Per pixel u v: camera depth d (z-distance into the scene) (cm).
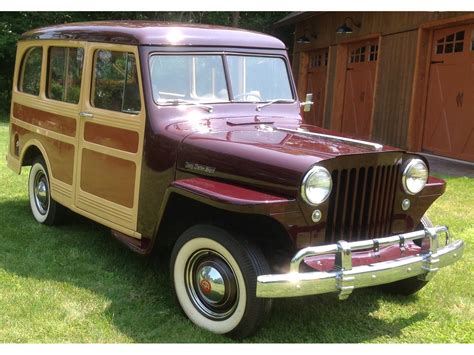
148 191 389
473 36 1037
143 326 346
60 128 483
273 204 310
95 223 552
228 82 433
